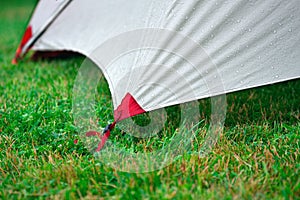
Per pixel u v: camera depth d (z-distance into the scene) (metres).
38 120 1.82
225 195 1.43
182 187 1.45
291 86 2.08
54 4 2.41
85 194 1.48
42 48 2.48
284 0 1.71
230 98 1.98
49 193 1.48
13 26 4.00
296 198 1.42
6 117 1.87
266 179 1.49
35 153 1.66
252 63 1.70
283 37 1.70
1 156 1.67
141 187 1.47
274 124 1.76
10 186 1.52
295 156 1.59
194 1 1.71
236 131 1.75
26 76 2.40
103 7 2.10
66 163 1.59
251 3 1.70
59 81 2.28
